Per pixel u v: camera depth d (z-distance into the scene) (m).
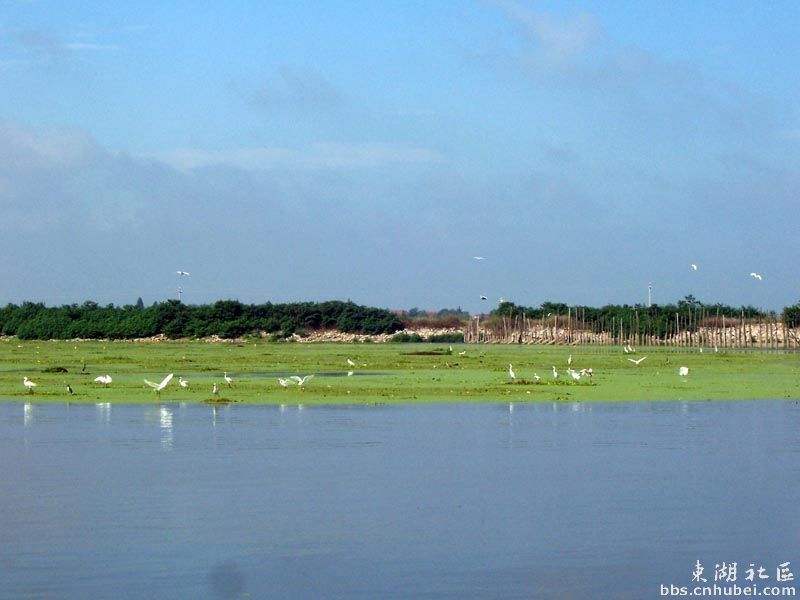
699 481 47.72
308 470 49.84
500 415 73.75
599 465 51.78
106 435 61.62
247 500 42.91
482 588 31.77
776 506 42.41
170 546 36.00
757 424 69.31
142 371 126.56
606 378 116.62
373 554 35.25
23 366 137.25
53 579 32.25
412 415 73.31
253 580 32.28
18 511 40.84
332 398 85.62
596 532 38.22
